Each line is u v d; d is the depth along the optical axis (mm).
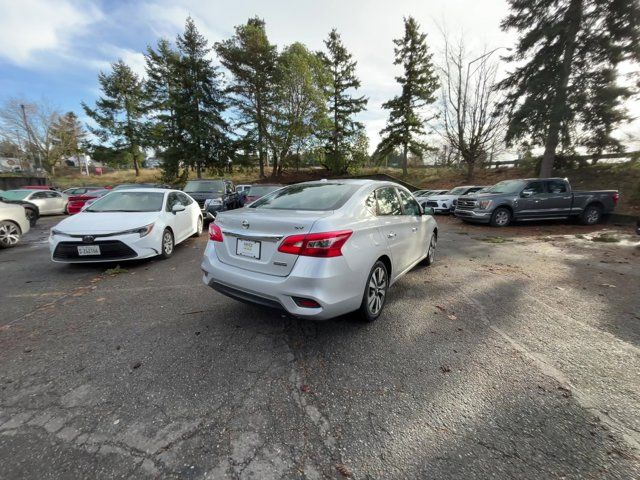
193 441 1751
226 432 1819
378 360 2568
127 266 5500
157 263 5703
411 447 1721
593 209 11266
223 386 2227
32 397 2098
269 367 2461
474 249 7176
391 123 32062
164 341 2855
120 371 2396
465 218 11680
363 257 2865
